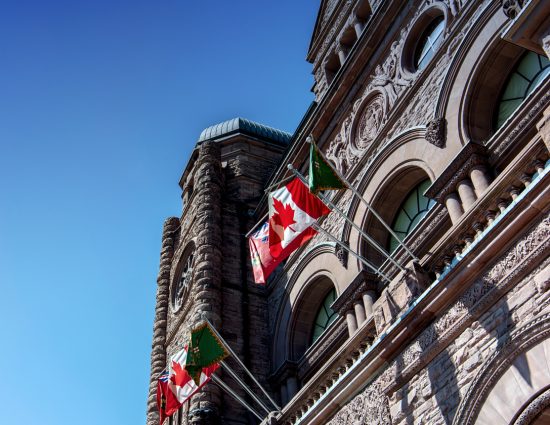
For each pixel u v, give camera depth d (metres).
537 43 10.32
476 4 16.66
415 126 17.38
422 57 18.94
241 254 25.42
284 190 15.34
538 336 9.24
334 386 13.65
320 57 26.80
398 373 11.82
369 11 24.38
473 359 10.25
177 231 31.25
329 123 22.38
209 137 32.19
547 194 9.58
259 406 20.62
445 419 10.41
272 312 23.23
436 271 12.13
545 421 9.02
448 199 14.81
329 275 19.94
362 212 18.75
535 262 9.66
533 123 13.59
